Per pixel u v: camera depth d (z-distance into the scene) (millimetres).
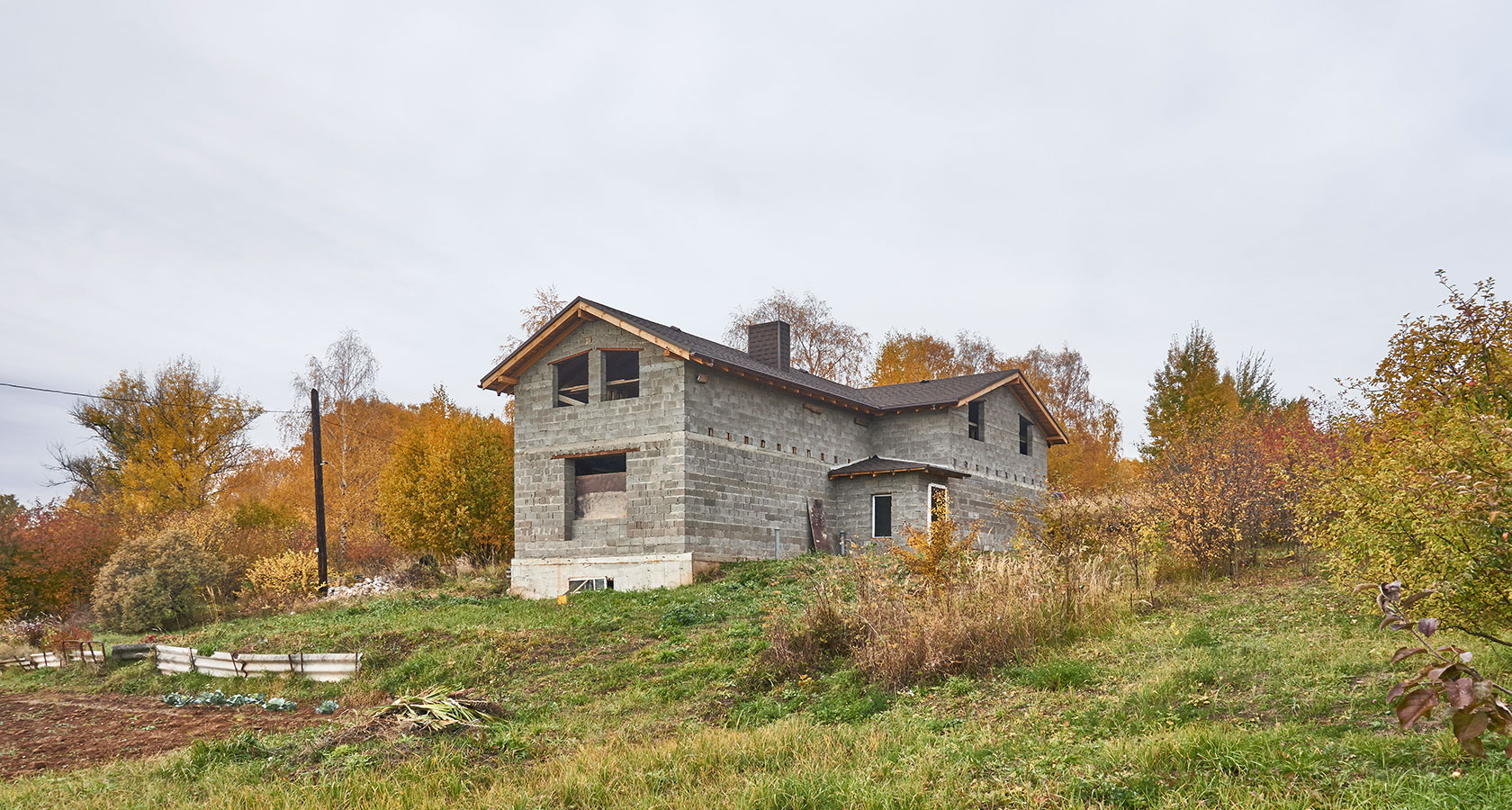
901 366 47906
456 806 8000
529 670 15008
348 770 9344
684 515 22594
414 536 31141
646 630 16703
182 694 16609
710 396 23828
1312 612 12086
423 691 13984
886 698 10695
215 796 8852
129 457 39781
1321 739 6945
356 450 42438
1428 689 3182
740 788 7582
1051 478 40906
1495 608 7438
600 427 24344
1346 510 9711
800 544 26406
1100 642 11695
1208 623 12266
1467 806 5441
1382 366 12164
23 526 30750
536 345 25219
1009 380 31453
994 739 8305
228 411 40219
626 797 7832
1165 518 16812
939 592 12977
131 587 25172
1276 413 27391
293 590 28234
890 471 26641
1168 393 33219
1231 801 6113
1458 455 7441
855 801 6953
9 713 16062
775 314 47500
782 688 12062
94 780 10195
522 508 25438
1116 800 6543
